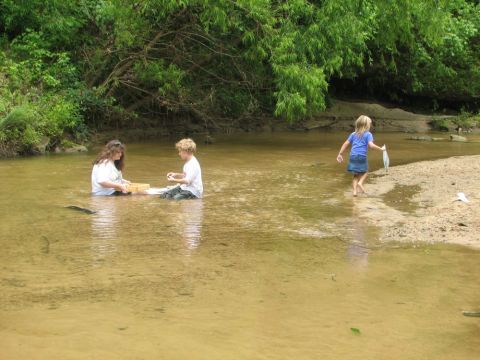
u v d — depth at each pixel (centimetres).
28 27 1844
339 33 1698
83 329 430
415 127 2491
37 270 565
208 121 2161
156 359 385
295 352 399
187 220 788
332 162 1412
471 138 2127
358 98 3133
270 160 1438
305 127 2384
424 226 749
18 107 1475
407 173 1203
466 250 650
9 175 1149
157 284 530
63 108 1591
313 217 819
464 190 997
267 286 530
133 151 1562
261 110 2311
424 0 1889
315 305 486
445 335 432
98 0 1886
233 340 416
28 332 424
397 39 2331
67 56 1838
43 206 862
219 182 1111
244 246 662
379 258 621
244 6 1661
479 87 2991
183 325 440
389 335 430
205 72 2012
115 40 1823
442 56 2841
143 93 1969
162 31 1836
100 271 564
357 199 955
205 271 570
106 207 864
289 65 1656
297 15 1734
